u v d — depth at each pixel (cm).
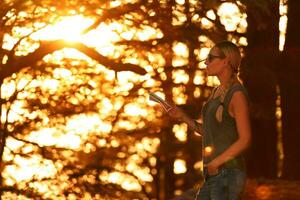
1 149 2064
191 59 2119
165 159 2375
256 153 2191
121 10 2016
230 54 754
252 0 1955
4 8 1881
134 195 2166
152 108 2194
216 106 745
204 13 2039
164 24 2048
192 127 827
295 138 2133
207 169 757
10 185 2077
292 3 2141
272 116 2141
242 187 741
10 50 1967
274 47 2131
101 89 2145
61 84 2105
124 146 2197
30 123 2095
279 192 1512
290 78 2122
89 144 2147
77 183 2112
